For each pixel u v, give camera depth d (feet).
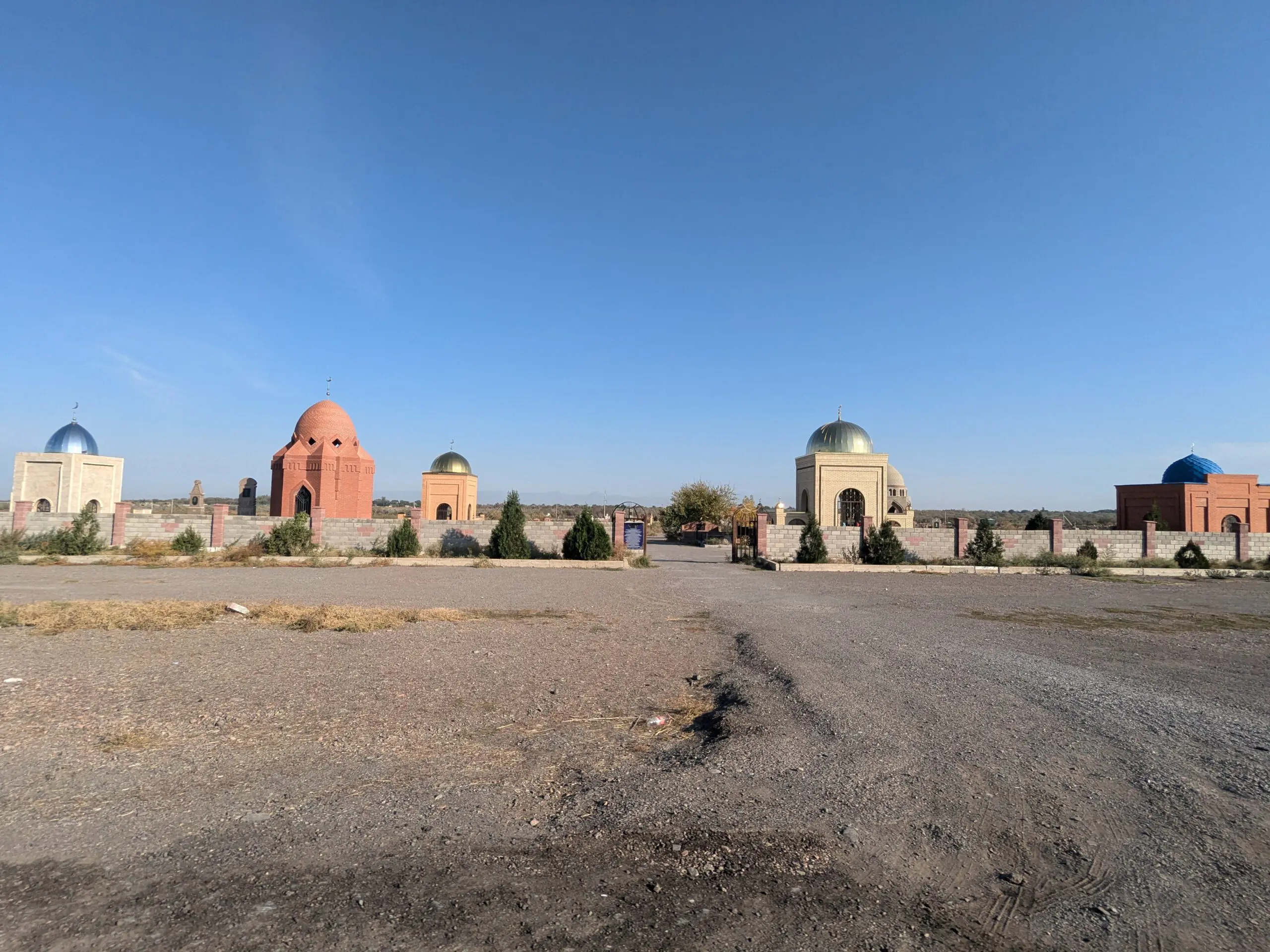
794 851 12.48
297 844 12.69
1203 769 16.55
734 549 103.60
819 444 148.25
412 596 52.21
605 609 45.93
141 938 9.64
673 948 9.59
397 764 17.01
